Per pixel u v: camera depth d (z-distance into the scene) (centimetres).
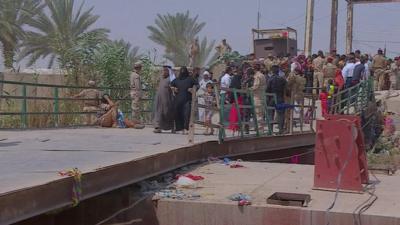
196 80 1397
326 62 2183
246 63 2038
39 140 1195
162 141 1167
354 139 829
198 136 1292
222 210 762
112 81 2003
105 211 819
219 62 2720
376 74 2392
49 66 2989
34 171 748
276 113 1516
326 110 1859
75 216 808
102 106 1647
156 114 1402
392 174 1041
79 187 689
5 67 2516
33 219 723
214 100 1342
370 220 693
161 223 797
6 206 573
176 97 1378
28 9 3288
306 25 2931
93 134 1351
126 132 1427
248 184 899
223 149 1204
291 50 2962
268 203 765
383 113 1877
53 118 1611
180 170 1016
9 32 3073
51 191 645
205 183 909
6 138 1234
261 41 2958
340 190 831
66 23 3350
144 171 867
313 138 1652
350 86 1920
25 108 1481
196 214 777
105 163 795
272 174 997
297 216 725
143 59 2095
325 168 843
